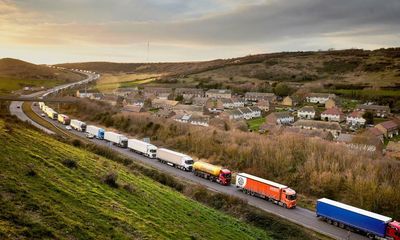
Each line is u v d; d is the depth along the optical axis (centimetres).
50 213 2239
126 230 2484
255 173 7050
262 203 5488
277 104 19050
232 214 4803
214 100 19050
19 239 1806
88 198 2841
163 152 7556
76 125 10781
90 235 2161
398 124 13488
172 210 3594
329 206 4831
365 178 5816
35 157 3497
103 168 4291
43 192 2564
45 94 18175
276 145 7606
